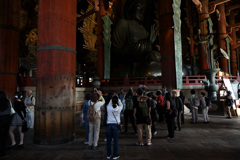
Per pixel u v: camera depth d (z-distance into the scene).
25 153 4.48
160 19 12.56
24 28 21.55
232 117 11.09
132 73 22.47
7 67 9.31
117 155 4.00
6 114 4.35
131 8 27.45
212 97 13.11
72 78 5.94
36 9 22.11
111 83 19.25
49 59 5.47
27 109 7.79
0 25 9.25
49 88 5.38
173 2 11.86
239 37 37.34
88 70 30.30
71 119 5.76
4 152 4.28
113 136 4.05
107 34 19.52
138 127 5.08
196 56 33.22
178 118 7.14
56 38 5.56
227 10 28.31
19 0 10.15
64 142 5.39
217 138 5.87
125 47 24.62
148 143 5.09
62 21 5.71
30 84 13.26
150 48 24.77
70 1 6.04
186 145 5.06
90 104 4.81
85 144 5.30
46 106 5.32
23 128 4.94
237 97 12.46
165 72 11.98
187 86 15.84
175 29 11.88
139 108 5.05
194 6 30.95
